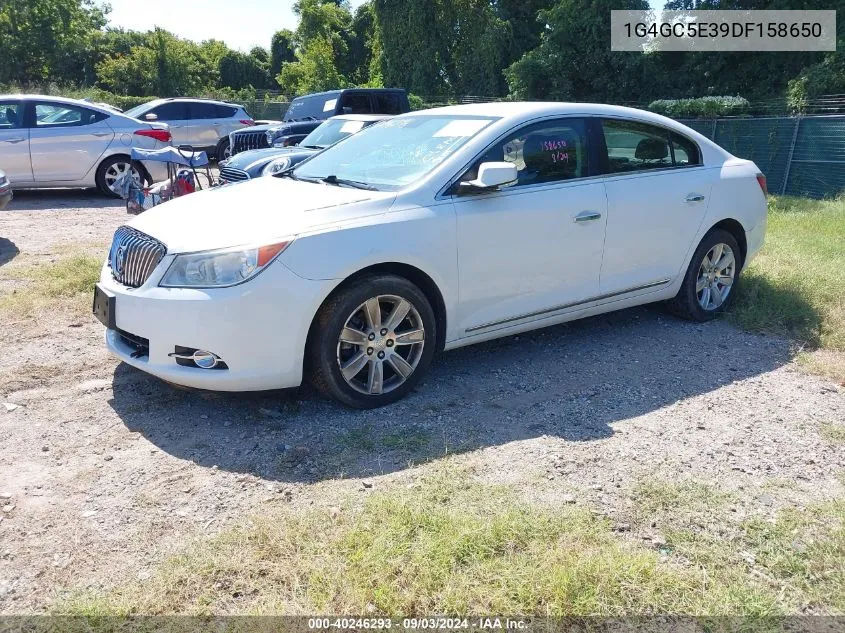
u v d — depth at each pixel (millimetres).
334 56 52594
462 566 2576
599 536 2754
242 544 2707
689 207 5273
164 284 3633
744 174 5707
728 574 2578
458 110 4887
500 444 3572
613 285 4965
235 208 4047
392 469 3311
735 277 5828
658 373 4609
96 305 4047
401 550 2645
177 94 44469
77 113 11516
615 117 4961
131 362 3838
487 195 4246
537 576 2512
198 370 3623
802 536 2812
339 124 10492
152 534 2809
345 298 3730
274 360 3627
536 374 4570
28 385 4230
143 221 4109
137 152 7645
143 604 2400
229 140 15227
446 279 4102
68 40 44438
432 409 4000
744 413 4000
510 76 26938
